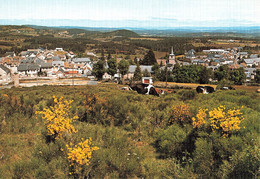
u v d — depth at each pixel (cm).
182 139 712
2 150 663
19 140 748
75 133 755
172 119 937
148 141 830
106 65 12862
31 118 995
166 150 706
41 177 512
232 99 1381
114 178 538
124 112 1059
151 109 1295
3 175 523
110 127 969
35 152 625
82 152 519
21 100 1189
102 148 661
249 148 548
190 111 959
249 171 507
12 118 957
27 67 13312
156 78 8462
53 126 675
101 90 3203
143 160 653
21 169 538
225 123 632
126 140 776
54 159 585
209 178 537
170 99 1683
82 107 1097
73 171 538
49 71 13675
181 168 588
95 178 529
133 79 8231
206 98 1630
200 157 587
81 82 8369
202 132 672
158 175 564
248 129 655
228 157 577
